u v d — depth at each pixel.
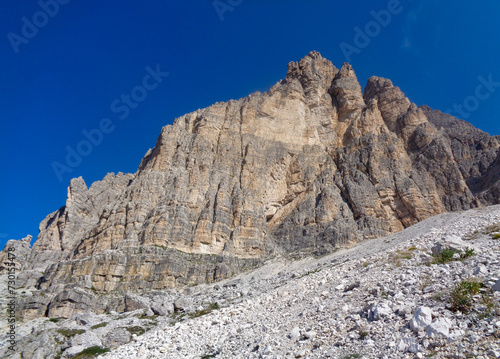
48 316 62.09
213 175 102.69
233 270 81.44
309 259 81.31
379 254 37.41
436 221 70.69
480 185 101.69
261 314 31.70
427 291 19.34
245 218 94.56
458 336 14.32
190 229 88.62
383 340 16.28
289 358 18.48
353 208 99.88
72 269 77.50
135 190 96.88
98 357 34.44
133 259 77.75
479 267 19.39
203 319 36.41
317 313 23.94
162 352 29.62
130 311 60.69
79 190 119.19
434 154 108.94
